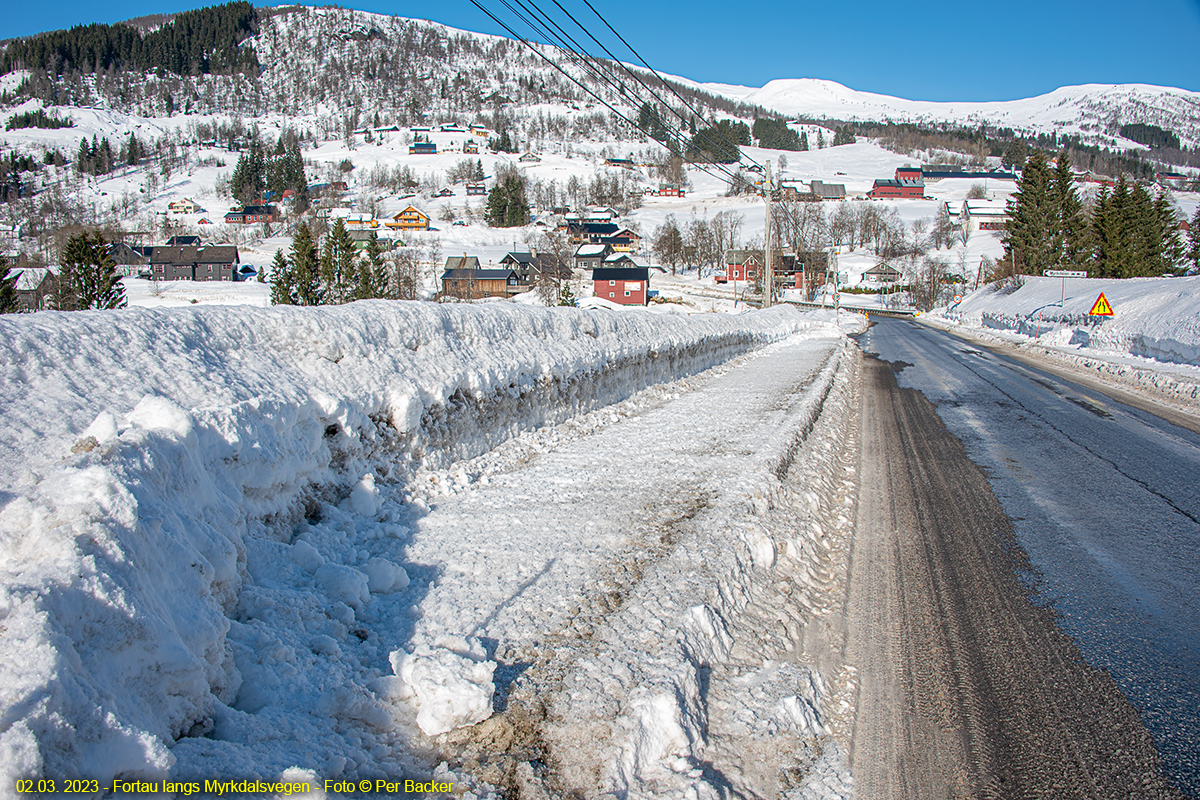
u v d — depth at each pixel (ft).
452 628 13.16
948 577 18.12
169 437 12.22
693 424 33.60
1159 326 72.23
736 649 13.62
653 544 17.28
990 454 32.65
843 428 37.83
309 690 10.87
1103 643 14.61
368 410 20.43
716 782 9.98
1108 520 22.85
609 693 11.04
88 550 8.79
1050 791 10.21
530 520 19.24
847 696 12.68
